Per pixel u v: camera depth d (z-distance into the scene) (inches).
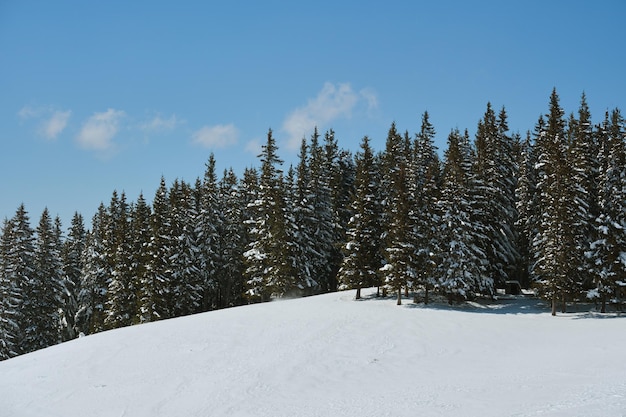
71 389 874.8
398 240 1535.4
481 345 1054.4
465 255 1499.8
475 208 1657.2
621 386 585.9
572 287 1414.9
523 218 1791.3
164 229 1955.0
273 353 1015.0
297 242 1932.8
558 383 679.7
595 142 1722.4
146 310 1827.0
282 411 703.7
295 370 908.0
